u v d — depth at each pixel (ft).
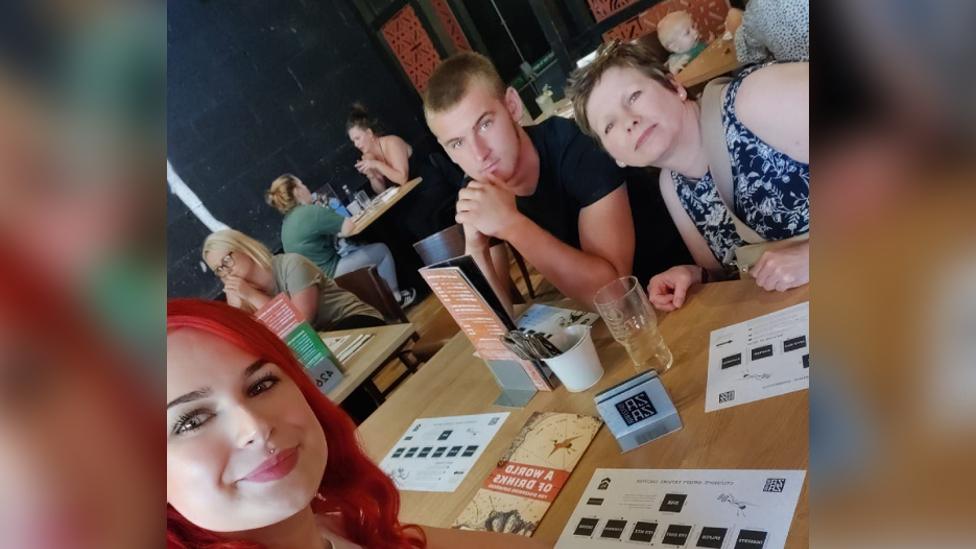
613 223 6.53
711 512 2.65
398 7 12.47
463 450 4.09
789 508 2.46
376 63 13.58
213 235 12.82
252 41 13.17
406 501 3.87
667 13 9.60
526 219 6.56
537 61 10.57
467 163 7.14
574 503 3.17
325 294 12.06
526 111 7.00
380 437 4.83
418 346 10.32
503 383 4.50
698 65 7.34
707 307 4.25
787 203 5.35
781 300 3.84
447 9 11.55
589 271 6.34
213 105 12.92
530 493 3.39
